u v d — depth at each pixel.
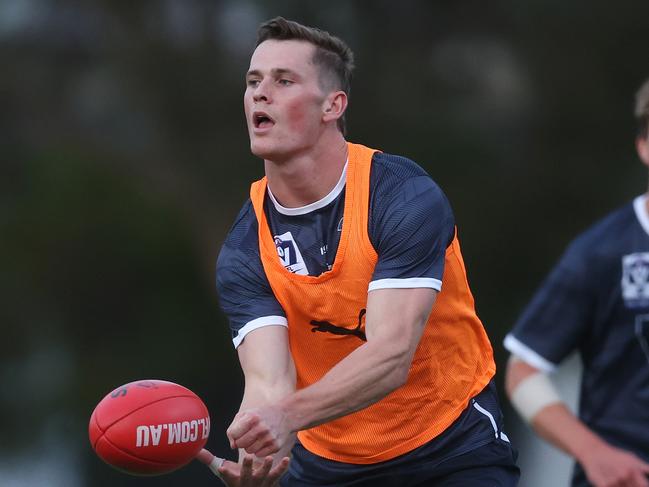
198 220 60.75
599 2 60.72
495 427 15.20
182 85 59.19
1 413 60.38
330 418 13.00
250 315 14.41
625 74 61.59
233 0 59.38
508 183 61.53
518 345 16.20
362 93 60.62
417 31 60.91
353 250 13.83
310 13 59.53
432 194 13.78
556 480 48.34
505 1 60.97
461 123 61.12
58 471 57.84
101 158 62.34
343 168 14.06
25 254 62.41
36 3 60.47
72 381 61.22
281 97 13.75
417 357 14.60
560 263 16.03
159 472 13.31
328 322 14.26
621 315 15.60
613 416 15.80
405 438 14.95
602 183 62.03
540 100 61.75
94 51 60.62
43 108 61.91
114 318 63.25
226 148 60.09
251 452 12.77
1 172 62.91
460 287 14.70
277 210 14.27
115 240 62.47
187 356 62.31
